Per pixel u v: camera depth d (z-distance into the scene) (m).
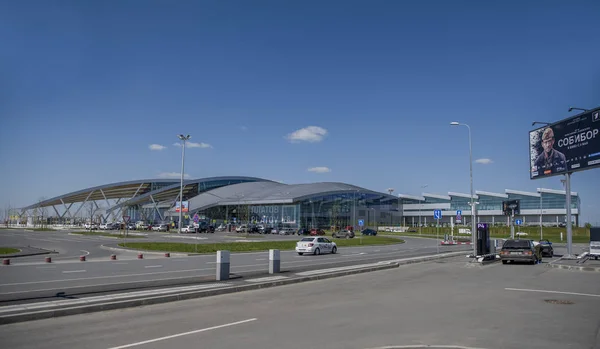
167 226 92.38
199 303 12.69
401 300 13.14
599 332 8.90
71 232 80.50
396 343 8.01
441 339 8.30
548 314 10.83
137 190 135.25
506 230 97.25
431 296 13.95
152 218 129.38
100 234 72.44
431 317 10.45
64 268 22.11
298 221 101.00
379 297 13.77
